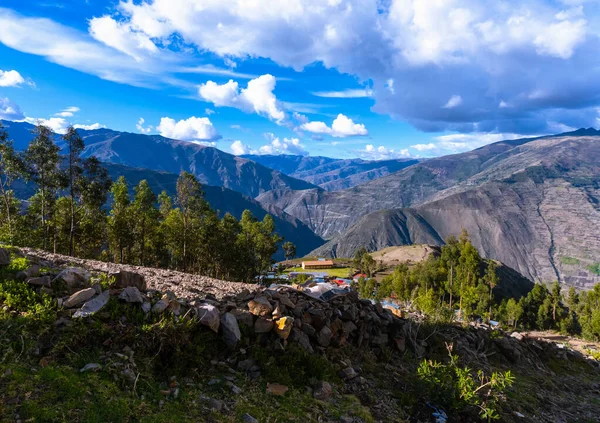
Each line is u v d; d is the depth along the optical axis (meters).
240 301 14.48
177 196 60.28
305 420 9.93
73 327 9.34
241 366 11.39
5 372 7.39
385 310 20.03
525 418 15.46
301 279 103.06
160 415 8.00
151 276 18.92
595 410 18.81
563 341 64.50
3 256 11.77
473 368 20.00
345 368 14.33
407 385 14.79
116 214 54.28
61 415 6.83
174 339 10.21
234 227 71.81
